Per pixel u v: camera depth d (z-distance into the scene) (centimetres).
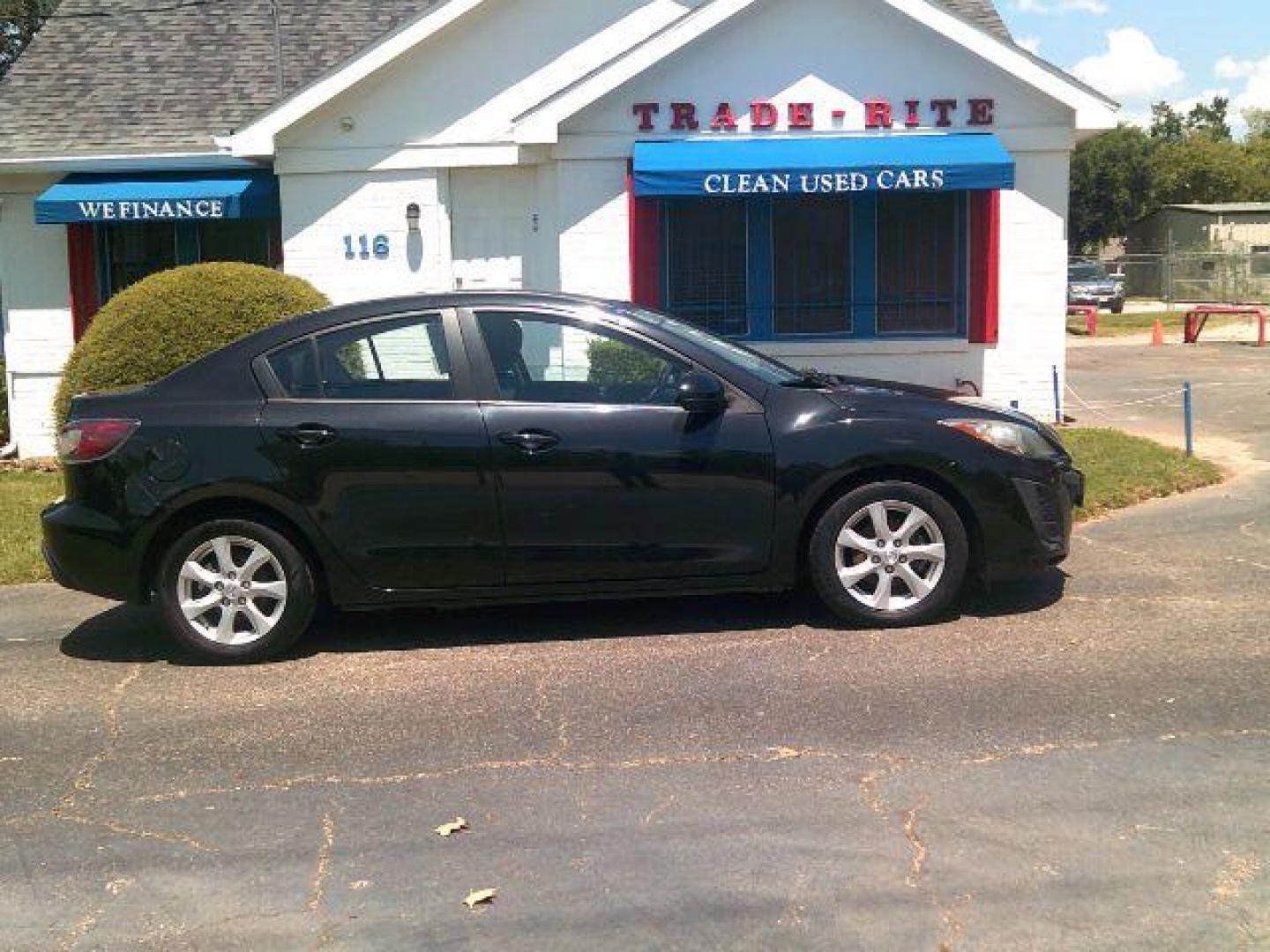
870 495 598
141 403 599
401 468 584
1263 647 569
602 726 500
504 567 593
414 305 610
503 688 549
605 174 1217
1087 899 361
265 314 1023
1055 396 1241
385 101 1259
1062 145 1205
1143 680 532
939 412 607
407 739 496
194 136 1326
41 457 1324
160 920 367
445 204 1279
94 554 592
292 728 512
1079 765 449
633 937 349
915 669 552
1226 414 1355
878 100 1200
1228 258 4031
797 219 1226
